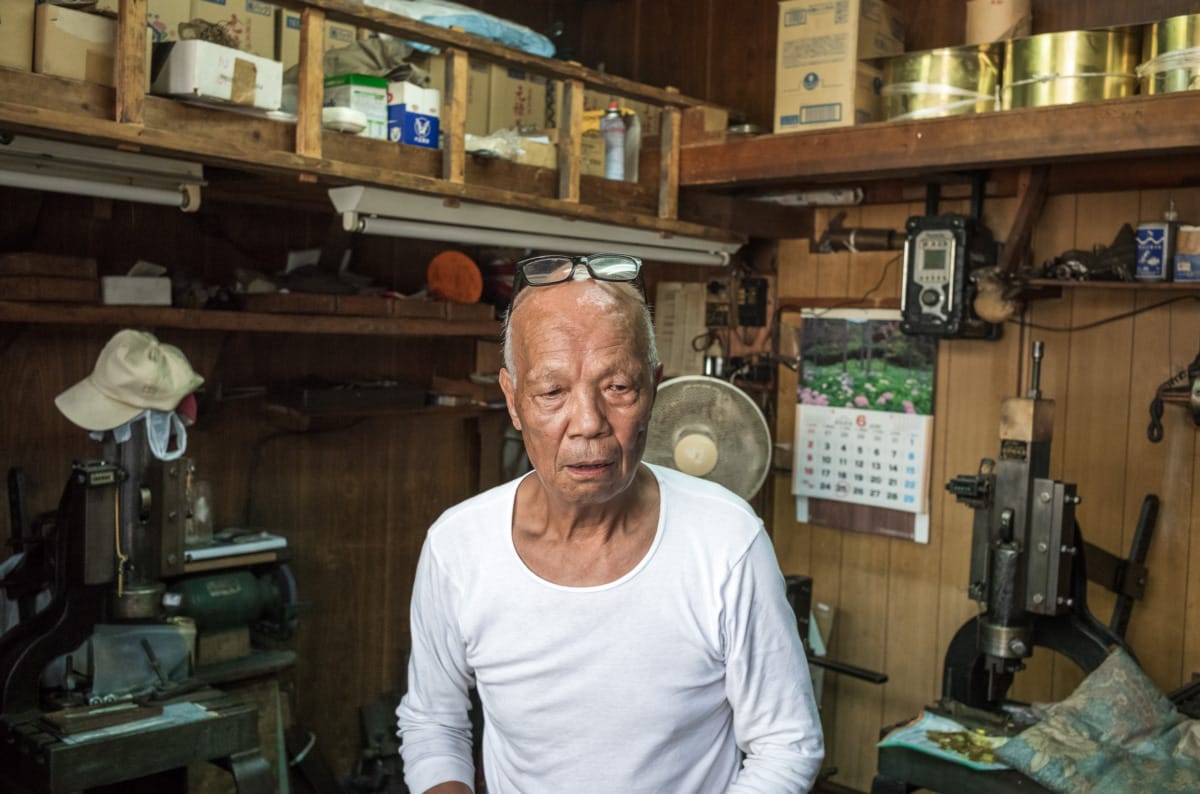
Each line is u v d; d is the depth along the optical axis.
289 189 3.02
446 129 2.82
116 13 2.28
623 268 1.25
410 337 3.88
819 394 4.06
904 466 3.86
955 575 3.79
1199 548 3.29
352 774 3.82
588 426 1.19
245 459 3.46
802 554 4.18
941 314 3.39
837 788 4.05
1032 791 2.43
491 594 1.31
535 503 1.32
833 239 3.99
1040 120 2.90
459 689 1.45
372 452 3.82
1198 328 3.27
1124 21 3.39
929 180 3.65
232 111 2.42
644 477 1.34
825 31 3.35
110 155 2.42
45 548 2.70
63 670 2.73
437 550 1.37
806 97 3.39
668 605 1.26
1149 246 3.14
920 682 3.89
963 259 3.36
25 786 2.36
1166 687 3.35
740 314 4.26
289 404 3.29
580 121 3.15
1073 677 3.54
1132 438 3.41
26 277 2.69
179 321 2.93
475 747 3.38
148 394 2.60
